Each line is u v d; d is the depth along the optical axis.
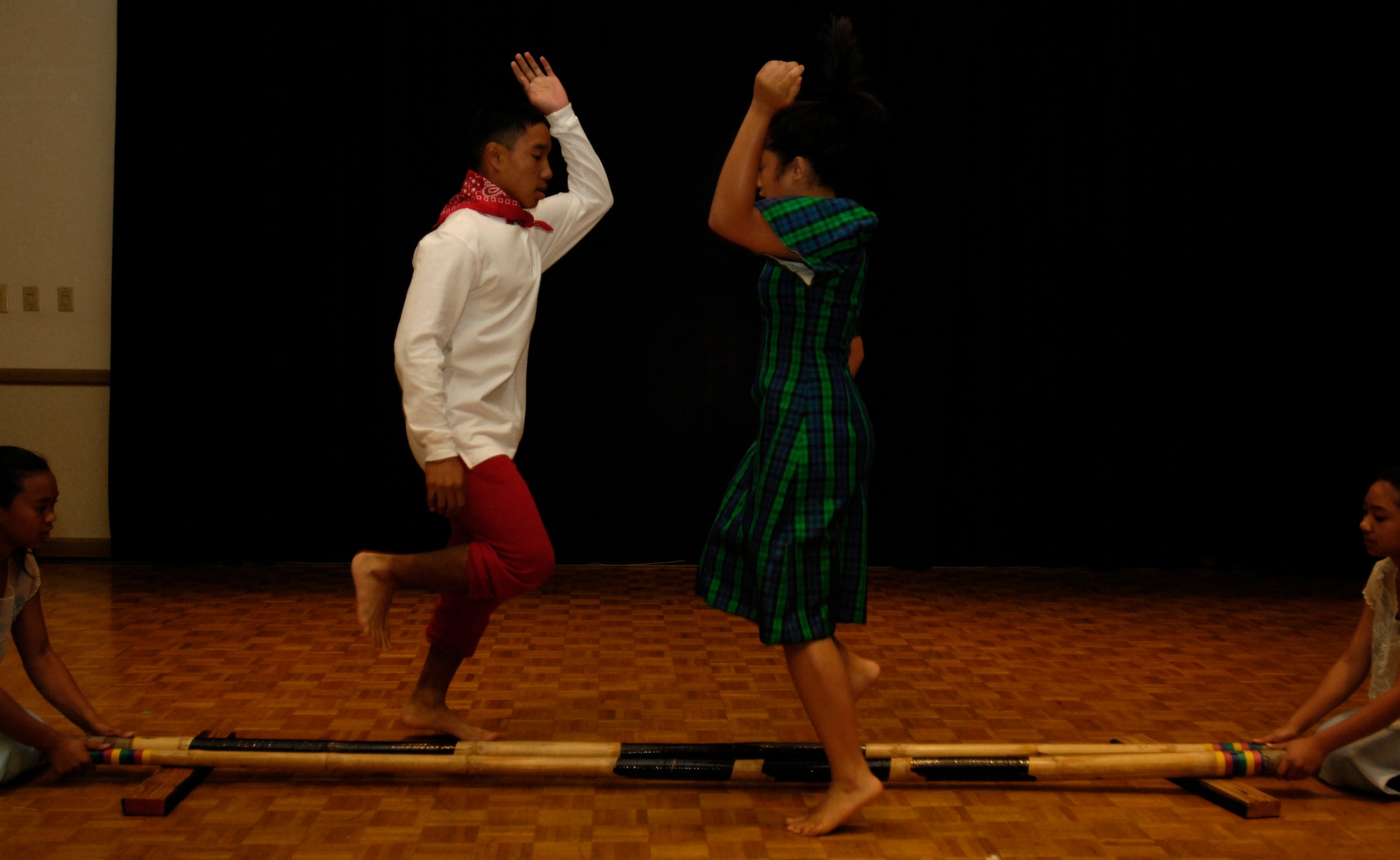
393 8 4.04
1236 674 2.84
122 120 3.99
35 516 1.81
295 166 4.07
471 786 1.93
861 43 4.23
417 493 4.19
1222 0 4.30
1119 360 4.41
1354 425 4.37
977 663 2.91
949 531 4.48
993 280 4.39
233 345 4.08
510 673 2.69
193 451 4.10
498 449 1.94
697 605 3.64
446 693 2.28
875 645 3.10
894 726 2.32
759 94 1.61
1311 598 3.98
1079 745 1.98
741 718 2.34
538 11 4.13
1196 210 4.38
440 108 4.09
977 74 4.31
